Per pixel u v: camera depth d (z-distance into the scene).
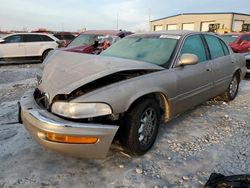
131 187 2.84
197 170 3.17
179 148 3.70
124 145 3.25
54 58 3.89
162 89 3.54
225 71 5.31
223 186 2.55
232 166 3.26
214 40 5.24
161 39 4.36
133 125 3.17
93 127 2.79
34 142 3.75
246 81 8.65
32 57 14.05
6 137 3.90
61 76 3.23
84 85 3.01
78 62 3.51
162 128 4.37
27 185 2.84
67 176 3.01
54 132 2.73
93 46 8.85
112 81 3.19
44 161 3.29
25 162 3.26
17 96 6.48
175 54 3.99
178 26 46.50
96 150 2.85
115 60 3.53
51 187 2.82
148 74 3.49
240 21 40.44
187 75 4.06
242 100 6.19
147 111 3.39
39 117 2.85
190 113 5.15
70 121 2.81
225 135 4.16
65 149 2.77
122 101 3.00
